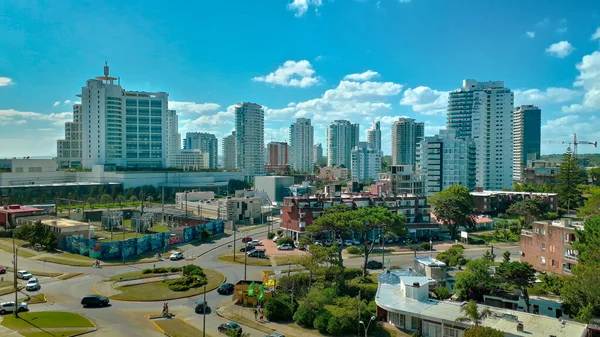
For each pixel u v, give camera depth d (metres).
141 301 81.12
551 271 92.75
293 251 127.56
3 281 91.75
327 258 89.44
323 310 70.75
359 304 69.25
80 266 105.25
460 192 170.75
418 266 90.56
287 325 71.06
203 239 142.25
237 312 76.31
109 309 76.44
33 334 63.09
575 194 192.62
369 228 98.88
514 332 56.75
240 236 151.62
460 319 60.34
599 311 62.56
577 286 66.06
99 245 113.25
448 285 84.56
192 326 69.12
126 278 95.44
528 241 100.38
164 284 91.69
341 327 66.19
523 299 71.62
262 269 106.06
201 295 85.75
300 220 139.50
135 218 163.00
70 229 125.56
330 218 98.50
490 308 65.94
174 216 177.25
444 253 110.44
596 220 82.88
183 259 115.94
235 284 88.31
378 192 172.00
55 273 98.31
